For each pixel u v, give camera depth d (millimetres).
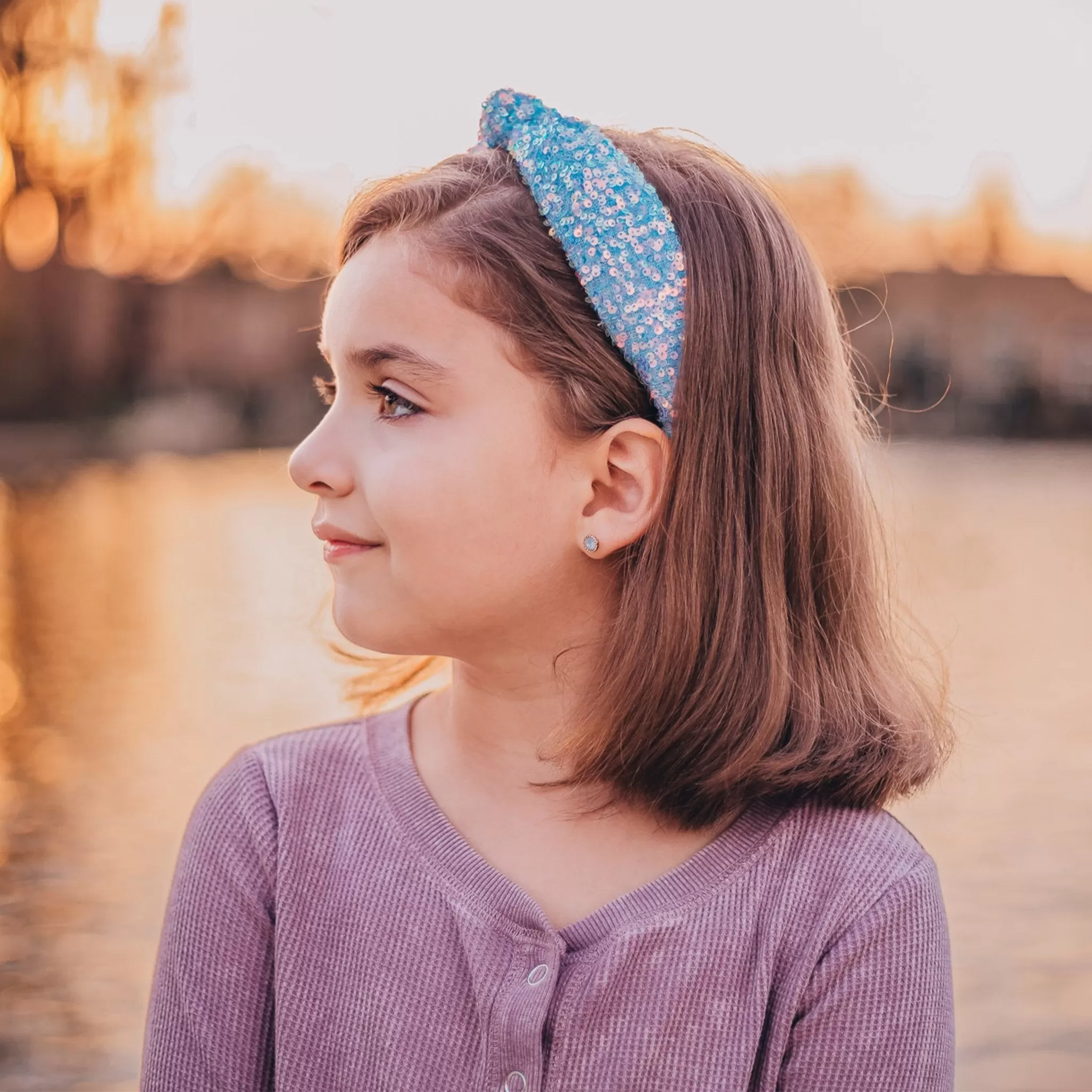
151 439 17797
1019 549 9820
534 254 1116
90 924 3146
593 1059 1062
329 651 1609
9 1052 2566
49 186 17641
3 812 3902
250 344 18875
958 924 3324
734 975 1091
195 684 5457
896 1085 1088
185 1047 1170
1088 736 4953
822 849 1142
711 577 1152
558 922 1133
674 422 1142
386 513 1101
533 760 1178
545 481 1111
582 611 1155
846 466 1243
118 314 18469
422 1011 1110
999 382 21844
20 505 11414
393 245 1123
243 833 1214
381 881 1160
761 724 1148
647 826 1162
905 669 1316
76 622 6633
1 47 16547
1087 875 3627
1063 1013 2871
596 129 1164
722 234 1174
